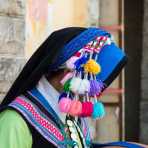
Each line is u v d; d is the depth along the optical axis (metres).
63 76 2.69
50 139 2.60
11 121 2.53
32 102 2.63
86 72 2.69
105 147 2.91
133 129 7.88
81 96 2.71
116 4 7.06
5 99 2.71
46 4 5.12
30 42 4.72
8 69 4.37
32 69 2.69
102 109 2.71
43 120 2.62
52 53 2.64
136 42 7.80
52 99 2.69
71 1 5.75
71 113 2.66
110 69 2.77
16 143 2.51
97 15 6.60
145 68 7.83
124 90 7.62
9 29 4.40
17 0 4.49
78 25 5.94
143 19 7.77
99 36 2.71
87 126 2.94
